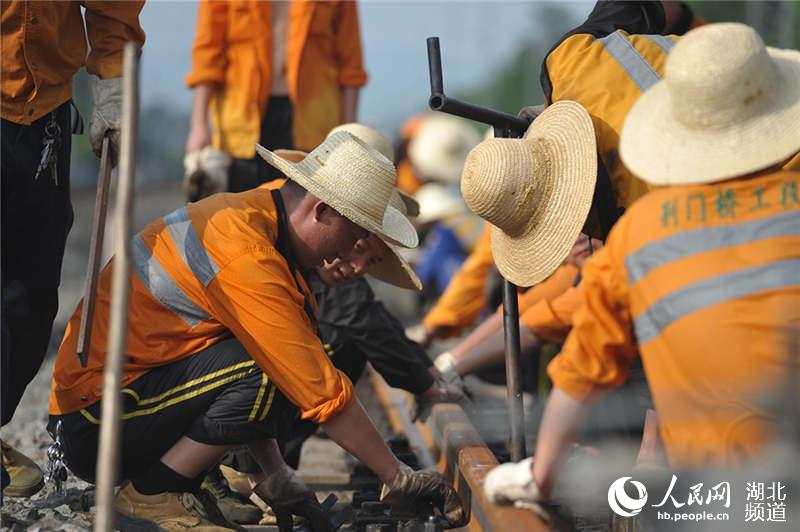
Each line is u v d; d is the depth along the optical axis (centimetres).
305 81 2488
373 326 1825
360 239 1477
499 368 2259
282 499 1528
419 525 1465
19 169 1517
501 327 1986
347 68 2569
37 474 1616
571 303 1784
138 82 1030
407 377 1867
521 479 1190
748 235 1080
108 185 1471
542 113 1463
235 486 1767
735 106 1091
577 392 1142
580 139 1380
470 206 1449
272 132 2519
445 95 1470
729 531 1092
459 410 1959
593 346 1139
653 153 1131
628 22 1566
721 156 1095
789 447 1067
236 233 1416
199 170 2470
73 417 1462
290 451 1888
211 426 1438
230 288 1398
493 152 1418
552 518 1229
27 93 1505
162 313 1439
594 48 1473
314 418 1412
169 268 1428
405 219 1619
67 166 1608
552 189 1402
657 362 1107
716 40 1097
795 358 1055
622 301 1138
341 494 1953
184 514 1473
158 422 1441
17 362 1583
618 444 1568
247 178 2505
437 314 2377
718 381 1077
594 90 1437
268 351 1397
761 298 1062
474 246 3672
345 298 1820
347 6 2552
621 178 1409
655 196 1135
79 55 1575
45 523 1449
